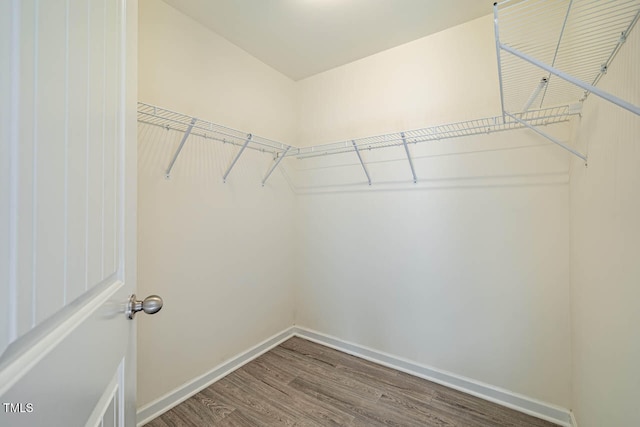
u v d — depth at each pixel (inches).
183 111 63.0
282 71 91.2
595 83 41.7
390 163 77.9
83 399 17.5
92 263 18.7
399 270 76.4
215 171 70.5
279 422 55.7
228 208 74.0
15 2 11.6
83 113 17.4
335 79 89.0
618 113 33.6
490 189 64.0
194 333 65.1
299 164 97.1
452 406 61.1
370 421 56.3
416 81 74.3
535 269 59.1
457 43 68.4
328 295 90.1
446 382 68.7
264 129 85.3
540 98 56.4
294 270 97.6
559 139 56.4
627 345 30.9
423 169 72.8
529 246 59.7
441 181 70.2
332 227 89.4
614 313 34.3
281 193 92.0
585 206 45.5
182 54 63.0
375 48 78.0
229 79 74.4
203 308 67.2
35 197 12.8
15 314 11.4
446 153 69.4
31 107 12.5
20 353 11.8
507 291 62.0
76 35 16.5
